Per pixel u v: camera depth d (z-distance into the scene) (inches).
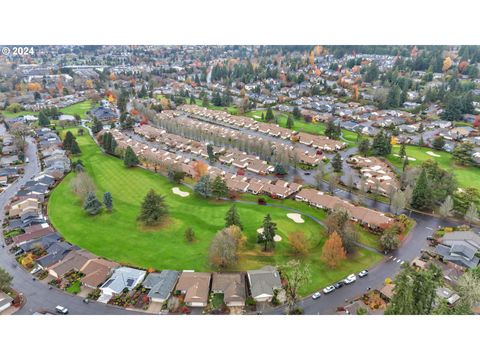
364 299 2854.3
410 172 4837.6
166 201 4542.3
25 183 4938.5
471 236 3558.1
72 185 4522.6
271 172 5620.1
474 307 2689.5
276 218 4104.3
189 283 2960.1
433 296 2443.4
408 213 4244.6
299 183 5162.4
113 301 2832.2
